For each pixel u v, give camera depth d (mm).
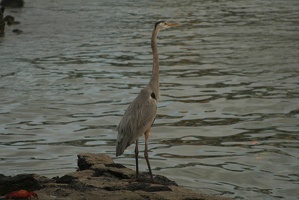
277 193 12250
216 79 22328
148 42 30266
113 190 9781
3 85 21391
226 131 16422
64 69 24078
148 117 10656
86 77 22828
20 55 26688
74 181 10242
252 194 12188
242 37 31219
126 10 42562
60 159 14148
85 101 19516
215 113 18172
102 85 21625
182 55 26969
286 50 27250
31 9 42344
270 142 15438
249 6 45156
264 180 12969
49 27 34625
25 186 9680
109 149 14984
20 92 20453
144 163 14000
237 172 13430
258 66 24266
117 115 17984
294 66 24109
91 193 9391
